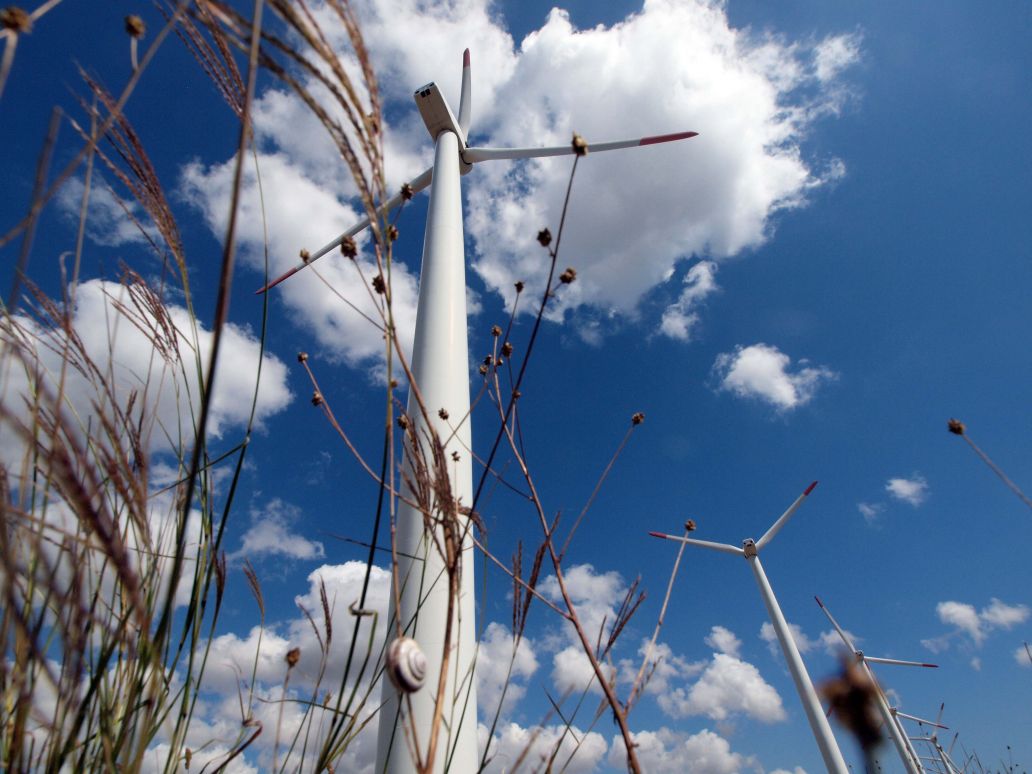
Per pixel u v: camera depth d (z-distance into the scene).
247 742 2.16
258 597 2.39
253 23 1.15
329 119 1.47
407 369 2.01
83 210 1.76
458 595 1.88
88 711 1.68
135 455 1.94
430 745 1.42
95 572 1.70
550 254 2.18
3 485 1.25
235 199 1.11
